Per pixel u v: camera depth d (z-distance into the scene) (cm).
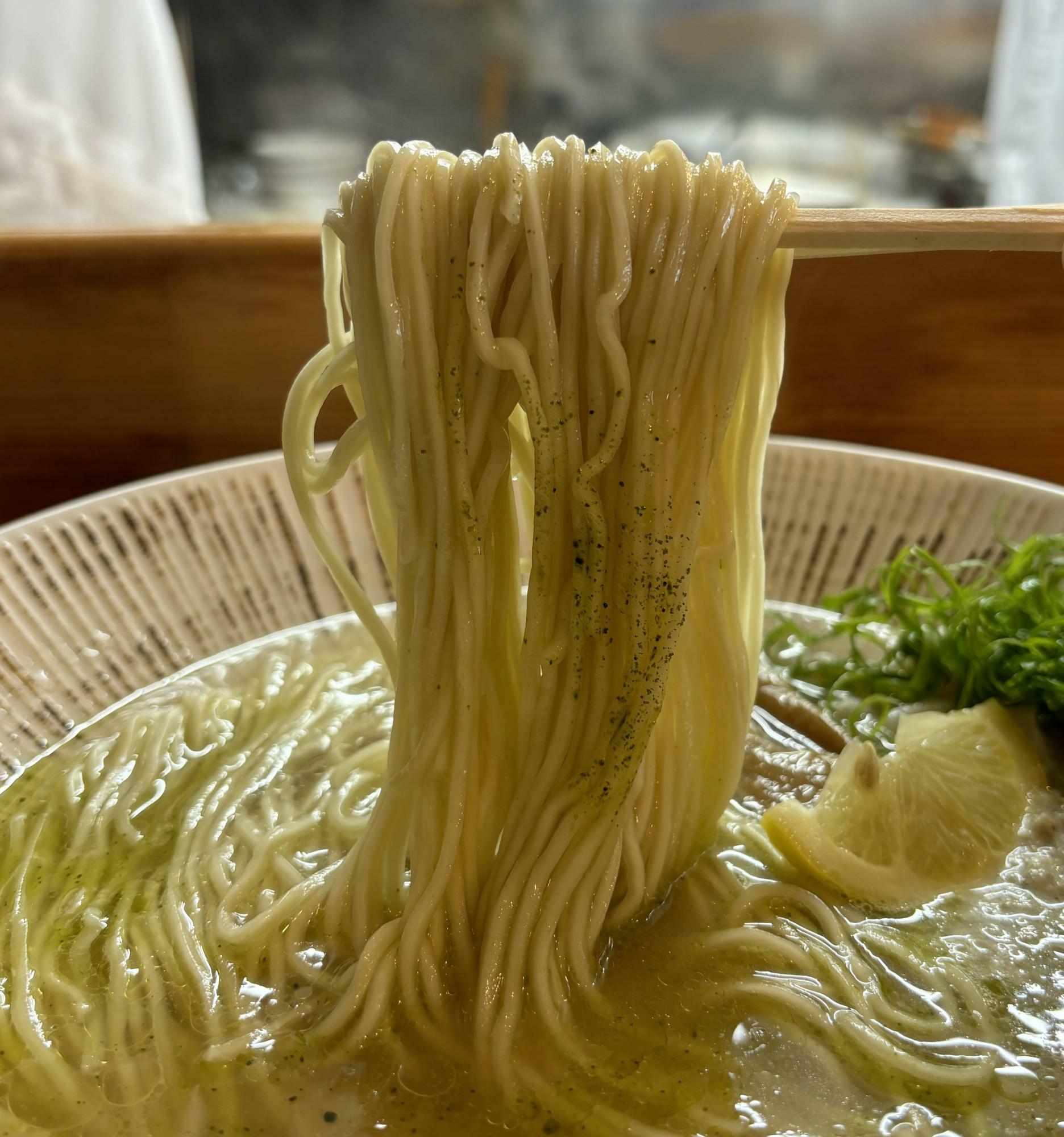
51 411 29
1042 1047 15
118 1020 15
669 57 42
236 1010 15
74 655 22
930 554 24
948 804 18
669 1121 14
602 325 13
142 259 27
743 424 15
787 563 25
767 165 41
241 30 40
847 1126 14
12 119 36
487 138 42
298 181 42
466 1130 14
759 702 21
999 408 29
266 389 29
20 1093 14
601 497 14
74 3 36
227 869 18
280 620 24
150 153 38
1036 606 21
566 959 15
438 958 15
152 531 23
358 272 14
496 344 13
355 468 25
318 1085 14
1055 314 27
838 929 16
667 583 14
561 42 41
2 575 21
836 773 18
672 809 16
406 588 15
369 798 19
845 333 28
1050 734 20
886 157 41
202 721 21
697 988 15
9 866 18
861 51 41
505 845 15
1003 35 40
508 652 16
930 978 16
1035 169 39
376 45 40
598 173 13
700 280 13
